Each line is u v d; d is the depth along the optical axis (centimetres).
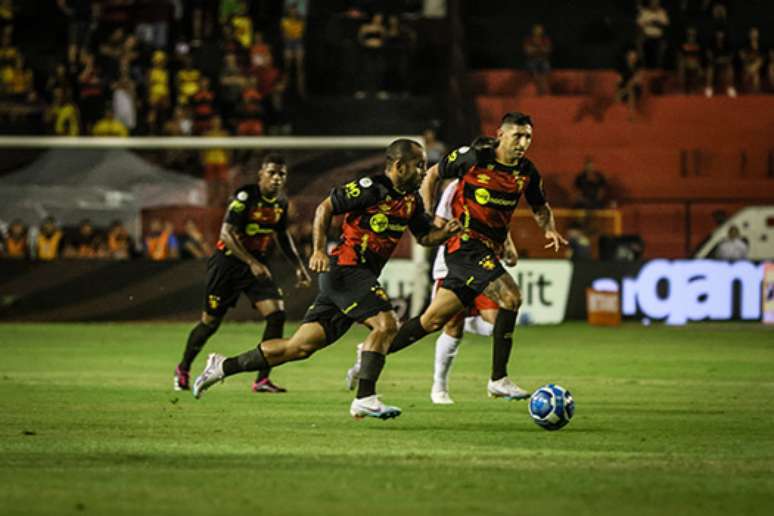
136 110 8625
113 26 9238
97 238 7144
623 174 8900
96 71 8694
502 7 10075
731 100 9081
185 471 2162
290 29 8912
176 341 5559
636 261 6856
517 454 2375
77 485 2020
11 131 8719
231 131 8575
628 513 1828
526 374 4216
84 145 7156
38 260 6731
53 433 2659
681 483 2067
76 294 6725
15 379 3941
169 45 9419
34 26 9594
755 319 6838
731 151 9006
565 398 2741
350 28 9488
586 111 9094
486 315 3269
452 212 3162
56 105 8519
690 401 3378
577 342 5650
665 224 8550
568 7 9994
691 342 5644
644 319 6838
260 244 3688
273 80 8675
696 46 9169
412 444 2506
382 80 9206
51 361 4597
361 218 2769
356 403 2725
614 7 9962
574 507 1867
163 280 6731
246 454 2361
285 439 2570
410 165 2738
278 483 2048
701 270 6838
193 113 8400
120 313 6725
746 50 9206
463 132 8575
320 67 9306
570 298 6869
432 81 9425
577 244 7538
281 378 4000
